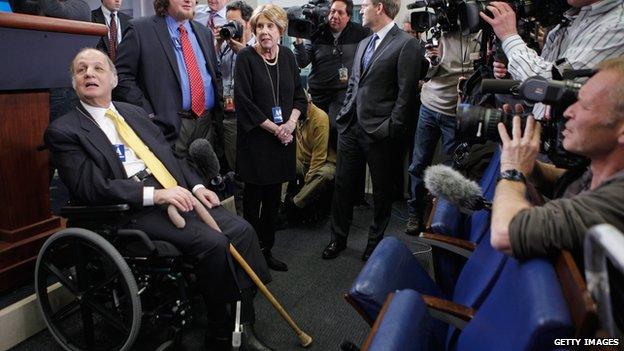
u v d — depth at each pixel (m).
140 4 4.42
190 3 2.21
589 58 1.28
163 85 2.20
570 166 1.11
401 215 3.41
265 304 2.14
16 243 1.96
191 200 1.76
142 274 1.65
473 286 1.08
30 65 1.75
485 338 0.80
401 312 0.87
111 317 1.62
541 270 0.73
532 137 1.07
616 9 1.30
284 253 2.73
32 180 2.01
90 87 1.79
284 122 2.39
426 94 2.76
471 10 1.67
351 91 2.56
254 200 2.43
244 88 2.29
